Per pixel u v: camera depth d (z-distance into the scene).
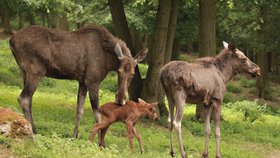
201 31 25.92
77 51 16.67
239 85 48.84
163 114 24.70
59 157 12.44
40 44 16.36
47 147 13.33
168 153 16.31
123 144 17.72
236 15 37.31
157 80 24.59
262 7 37.53
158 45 24.59
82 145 13.85
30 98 16.42
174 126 15.51
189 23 35.72
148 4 34.69
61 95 31.61
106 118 15.38
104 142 16.34
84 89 17.11
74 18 40.88
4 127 12.87
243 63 16.50
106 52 16.89
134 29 38.75
